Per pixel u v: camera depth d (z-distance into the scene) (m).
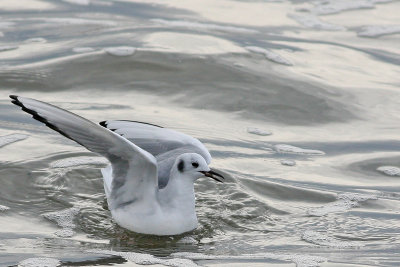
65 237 10.98
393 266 10.00
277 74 18.05
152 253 10.51
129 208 11.23
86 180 12.89
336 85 17.78
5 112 15.53
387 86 17.95
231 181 13.19
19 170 12.95
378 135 15.56
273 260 10.22
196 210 12.16
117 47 18.73
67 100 16.28
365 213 12.31
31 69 17.47
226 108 16.44
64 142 14.29
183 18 21.55
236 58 18.67
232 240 11.16
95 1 22.98
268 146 14.87
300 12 22.86
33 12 21.67
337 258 10.35
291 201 12.71
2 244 10.51
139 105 16.25
